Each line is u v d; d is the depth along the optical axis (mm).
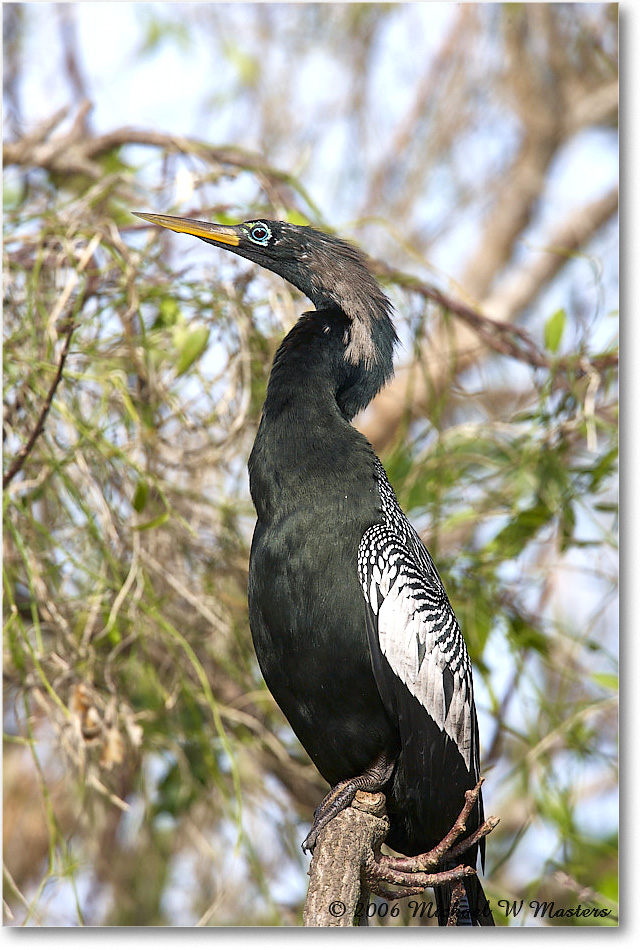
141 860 11023
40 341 9570
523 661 10750
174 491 10000
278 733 11266
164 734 10492
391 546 7668
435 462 10719
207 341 9531
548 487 10422
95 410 9898
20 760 11641
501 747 11266
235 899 10719
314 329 8539
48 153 11695
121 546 9742
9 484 8883
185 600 10430
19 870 11562
